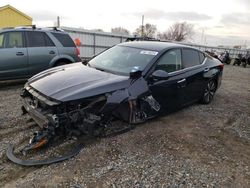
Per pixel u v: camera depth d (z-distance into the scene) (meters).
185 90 5.46
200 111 6.07
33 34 7.42
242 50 43.12
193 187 3.14
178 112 5.84
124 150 3.86
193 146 4.20
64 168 3.32
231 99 7.74
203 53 6.48
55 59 7.74
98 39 19.97
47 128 3.51
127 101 4.09
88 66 4.97
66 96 3.56
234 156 4.01
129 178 3.22
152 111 4.71
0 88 7.16
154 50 5.04
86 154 3.66
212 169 3.57
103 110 3.85
